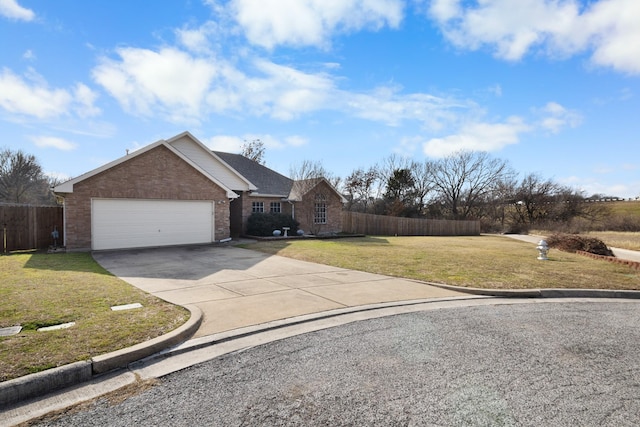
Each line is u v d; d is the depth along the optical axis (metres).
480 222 37.44
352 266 10.50
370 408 2.97
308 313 5.75
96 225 13.31
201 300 6.35
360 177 42.50
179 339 4.43
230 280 8.20
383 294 7.19
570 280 8.73
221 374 3.60
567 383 3.48
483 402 3.09
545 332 5.08
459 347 4.41
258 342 4.53
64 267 9.45
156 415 2.83
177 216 15.25
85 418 2.78
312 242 17.84
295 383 3.41
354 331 4.98
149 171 14.40
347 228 25.81
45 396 3.13
